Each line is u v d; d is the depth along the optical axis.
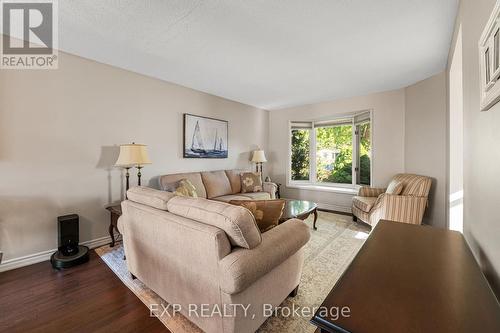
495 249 0.92
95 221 2.72
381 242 1.17
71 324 1.48
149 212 1.62
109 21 1.93
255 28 2.04
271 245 1.35
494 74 0.82
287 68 2.95
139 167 2.81
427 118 3.31
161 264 1.57
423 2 1.70
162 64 2.82
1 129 2.12
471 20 1.28
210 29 2.05
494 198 0.93
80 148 2.60
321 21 1.93
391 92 3.90
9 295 1.77
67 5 1.73
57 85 2.42
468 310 0.65
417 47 2.40
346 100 4.39
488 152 0.99
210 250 1.21
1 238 2.14
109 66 2.81
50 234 2.40
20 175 2.23
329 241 2.90
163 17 1.88
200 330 1.43
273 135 5.45
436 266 0.91
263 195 4.00
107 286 1.90
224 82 3.50
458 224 2.72
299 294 1.80
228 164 4.52
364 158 4.38
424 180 3.07
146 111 3.19
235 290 1.12
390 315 0.64
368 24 1.98
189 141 3.74
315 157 5.11
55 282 1.95
